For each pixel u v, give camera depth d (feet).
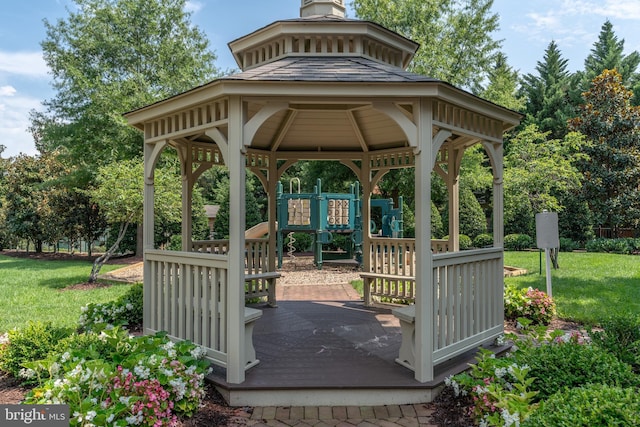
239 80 9.90
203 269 11.23
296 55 14.05
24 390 10.65
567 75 78.38
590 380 8.73
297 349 12.89
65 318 18.56
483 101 11.93
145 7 44.04
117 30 44.19
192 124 11.79
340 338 14.08
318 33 13.99
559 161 31.48
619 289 24.39
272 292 19.39
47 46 43.14
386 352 12.59
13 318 18.53
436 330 10.87
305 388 10.02
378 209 52.60
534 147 32.07
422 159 10.43
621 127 53.16
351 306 19.53
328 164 51.39
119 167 27.50
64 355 9.78
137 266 39.06
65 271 36.60
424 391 10.15
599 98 54.60
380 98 10.37
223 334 10.68
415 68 44.39
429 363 10.37
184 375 9.32
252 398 10.02
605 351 10.15
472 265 12.53
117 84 40.91
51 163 51.49
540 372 9.17
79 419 7.46
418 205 10.48
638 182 52.90
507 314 17.87
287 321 16.53
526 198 31.35
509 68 62.54
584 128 54.80
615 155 52.65
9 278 31.73
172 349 10.17
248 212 55.83
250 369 11.10
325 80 10.05
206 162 17.84
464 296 12.07
